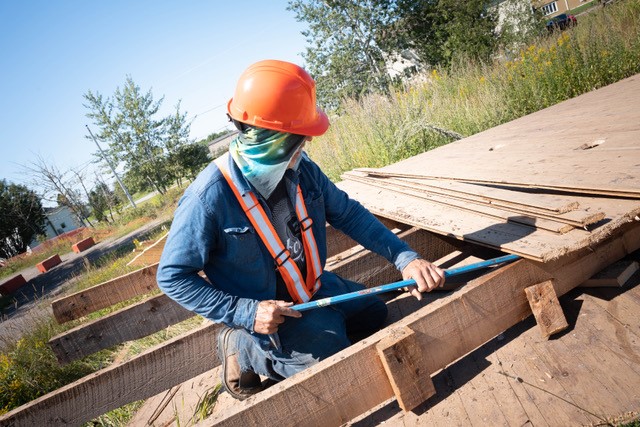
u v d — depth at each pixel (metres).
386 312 2.48
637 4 9.80
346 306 2.31
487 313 1.91
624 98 4.01
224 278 2.00
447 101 8.05
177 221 1.84
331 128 9.58
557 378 1.75
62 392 2.29
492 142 4.19
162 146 34.66
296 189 1.99
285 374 2.15
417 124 6.69
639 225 2.18
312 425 1.70
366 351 1.72
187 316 3.31
